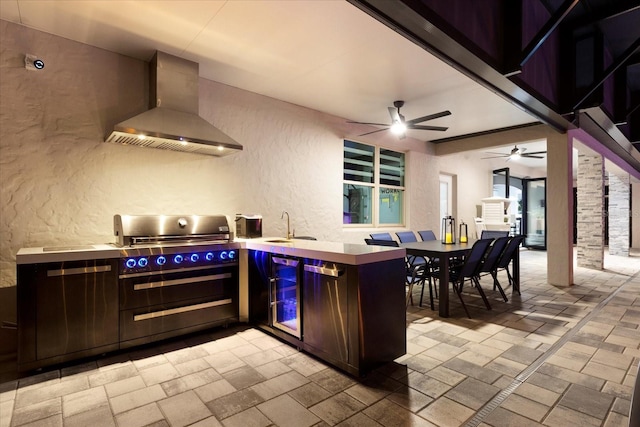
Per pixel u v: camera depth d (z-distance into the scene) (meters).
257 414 1.86
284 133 4.43
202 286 3.09
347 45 2.98
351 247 2.70
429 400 1.99
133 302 2.72
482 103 4.48
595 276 5.92
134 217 2.81
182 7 2.44
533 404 1.95
